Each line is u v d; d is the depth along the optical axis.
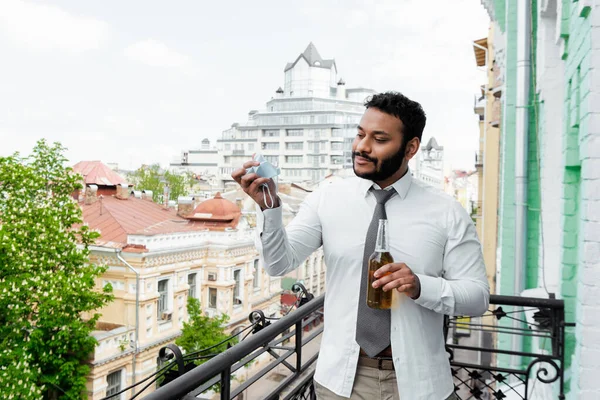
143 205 28.48
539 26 5.85
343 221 1.94
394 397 1.87
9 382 13.33
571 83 3.69
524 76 6.08
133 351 18.14
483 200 16.42
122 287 19.67
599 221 2.95
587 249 2.99
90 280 15.88
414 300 1.76
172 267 21.11
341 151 107.50
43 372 15.52
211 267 23.52
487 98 16.12
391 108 1.80
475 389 3.66
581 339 3.04
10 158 17.12
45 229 16.08
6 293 13.95
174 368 1.86
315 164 108.62
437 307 1.75
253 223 28.12
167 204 37.12
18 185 16.84
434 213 1.89
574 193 3.72
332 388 1.91
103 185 29.66
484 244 16.28
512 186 7.04
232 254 23.92
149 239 20.28
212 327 18.14
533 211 6.22
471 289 1.79
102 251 19.72
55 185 18.34
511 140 7.16
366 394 1.89
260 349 2.70
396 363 1.82
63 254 15.95
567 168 3.75
